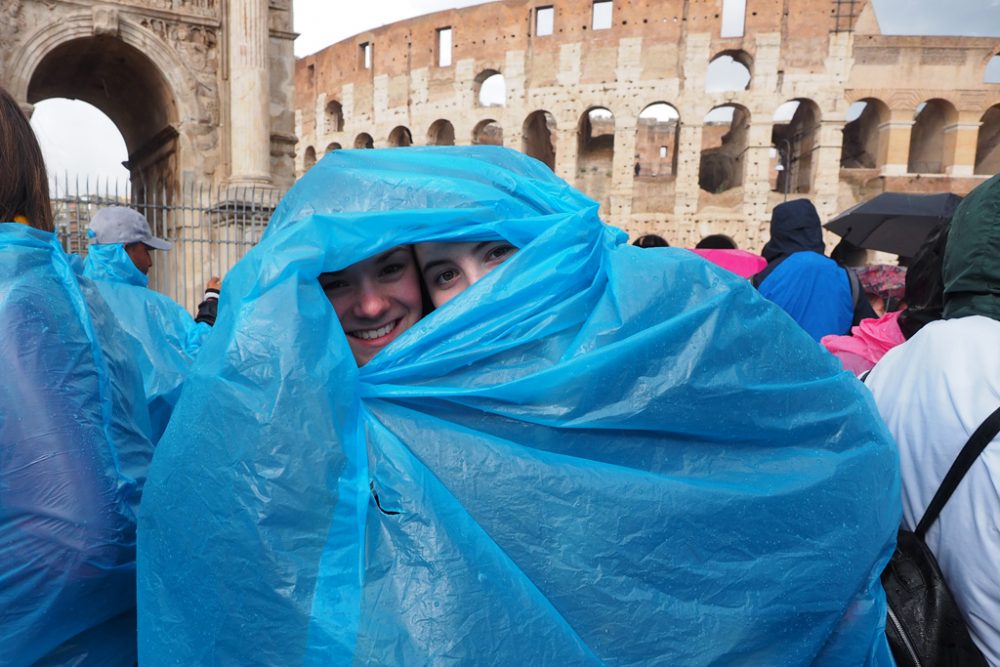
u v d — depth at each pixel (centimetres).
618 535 102
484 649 91
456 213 117
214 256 1338
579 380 107
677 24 2670
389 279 129
